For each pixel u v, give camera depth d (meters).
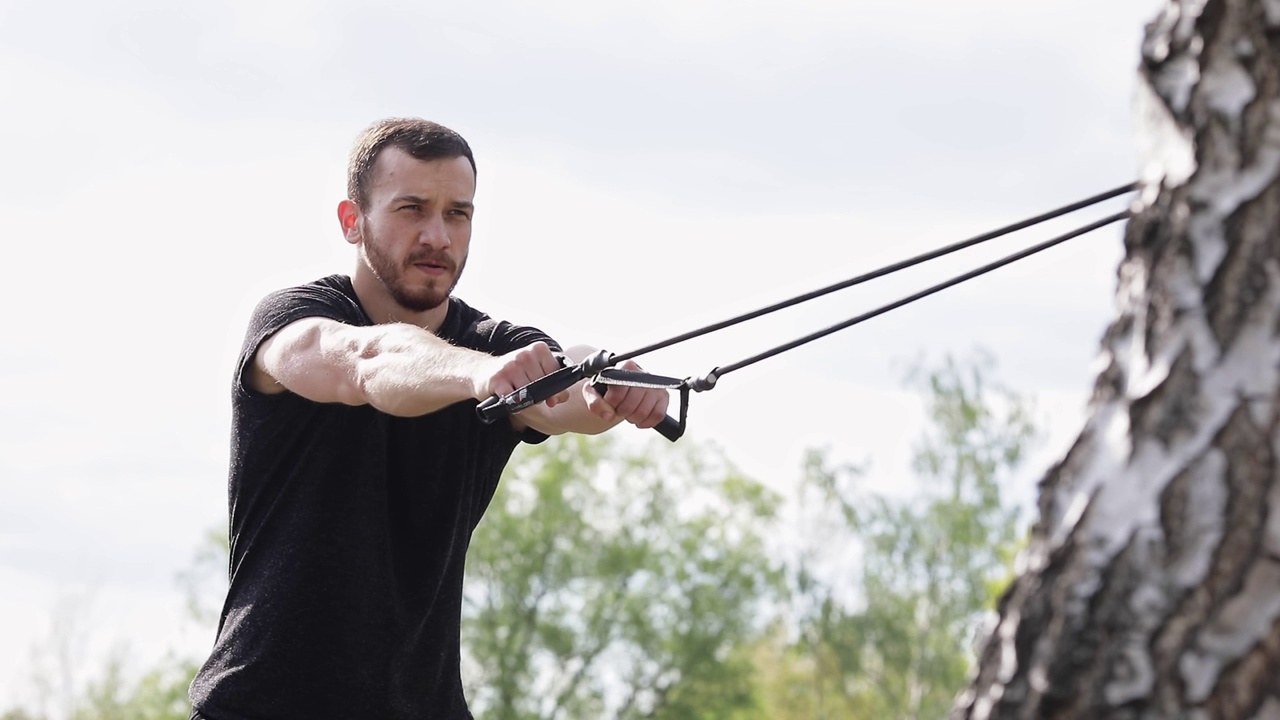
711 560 31.75
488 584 31.73
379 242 4.43
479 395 3.59
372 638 4.23
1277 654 2.16
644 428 3.91
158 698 32.25
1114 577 2.25
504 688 30.97
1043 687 2.28
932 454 30.16
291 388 4.07
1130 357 2.37
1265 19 2.31
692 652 31.14
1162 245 2.35
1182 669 2.19
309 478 4.21
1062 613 2.29
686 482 32.16
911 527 29.81
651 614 31.56
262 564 4.24
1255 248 2.27
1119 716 2.22
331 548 4.19
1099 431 2.37
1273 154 2.29
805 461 30.02
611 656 31.61
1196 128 2.33
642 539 31.75
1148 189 2.39
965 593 29.73
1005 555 29.42
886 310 3.45
